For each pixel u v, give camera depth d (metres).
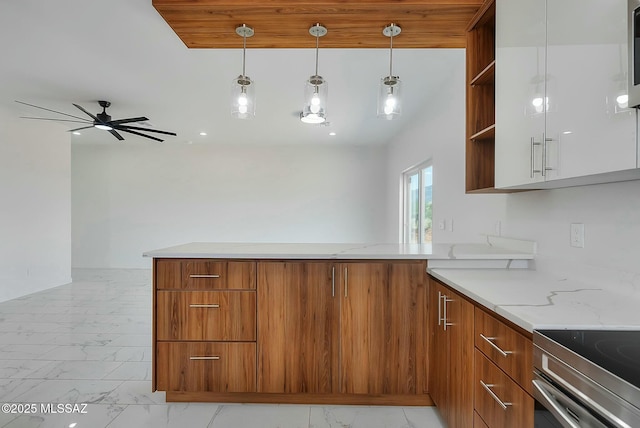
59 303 4.32
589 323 1.05
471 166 2.13
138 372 2.52
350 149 6.73
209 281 2.03
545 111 1.39
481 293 1.41
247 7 1.85
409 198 5.48
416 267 2.03
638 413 0.71
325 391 2.04
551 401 0.94
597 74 1.13
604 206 1.49
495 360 1.29
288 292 2.03
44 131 4.98
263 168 6.76
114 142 6.47
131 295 4.72
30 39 2.64
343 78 3.35
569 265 1.71
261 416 2.00
